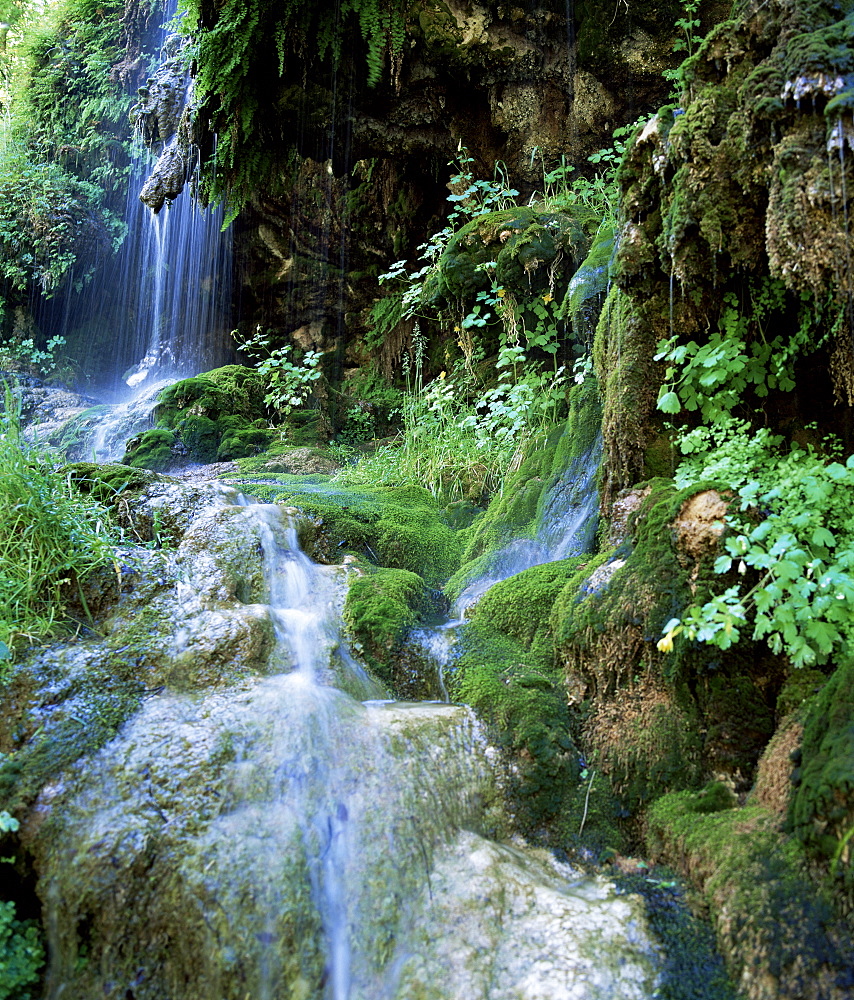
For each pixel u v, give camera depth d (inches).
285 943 92.4
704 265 117.4
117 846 95.8
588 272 181.0
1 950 92.3
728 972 87.2
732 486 116.0
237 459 268.8
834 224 95.3
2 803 99.4
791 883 88.0
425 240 345.7
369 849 101.7
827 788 87.7
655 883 100.6
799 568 100.0
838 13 104.3
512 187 290.7
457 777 113.3
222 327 411.5
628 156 126.5
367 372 354.3
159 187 319.0
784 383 124.2
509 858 104.9
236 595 142.9
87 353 446.3
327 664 130.8
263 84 269.6
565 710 122.9
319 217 378.0
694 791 109.0
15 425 138.7
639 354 135.9
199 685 119.6
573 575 138.7
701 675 112.0
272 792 103.7
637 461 138.2
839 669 99.3
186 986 91.3
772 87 104.0
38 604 127.3
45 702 111.1
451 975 90.7
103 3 479.5
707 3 258.5
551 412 187.0
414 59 268.4
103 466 164.9
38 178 441.1
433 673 136.5
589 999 85.8
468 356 236.1
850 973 79.6
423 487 207.6
